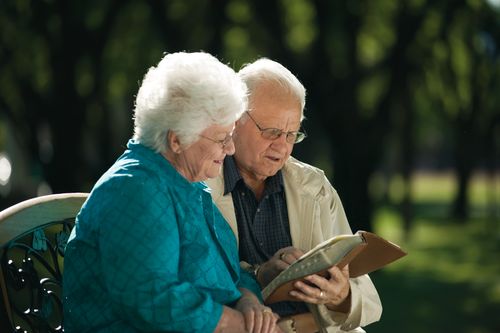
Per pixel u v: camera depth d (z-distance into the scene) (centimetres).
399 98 1938
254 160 438
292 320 443
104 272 359
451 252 2470
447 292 1755
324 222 467
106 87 2062
